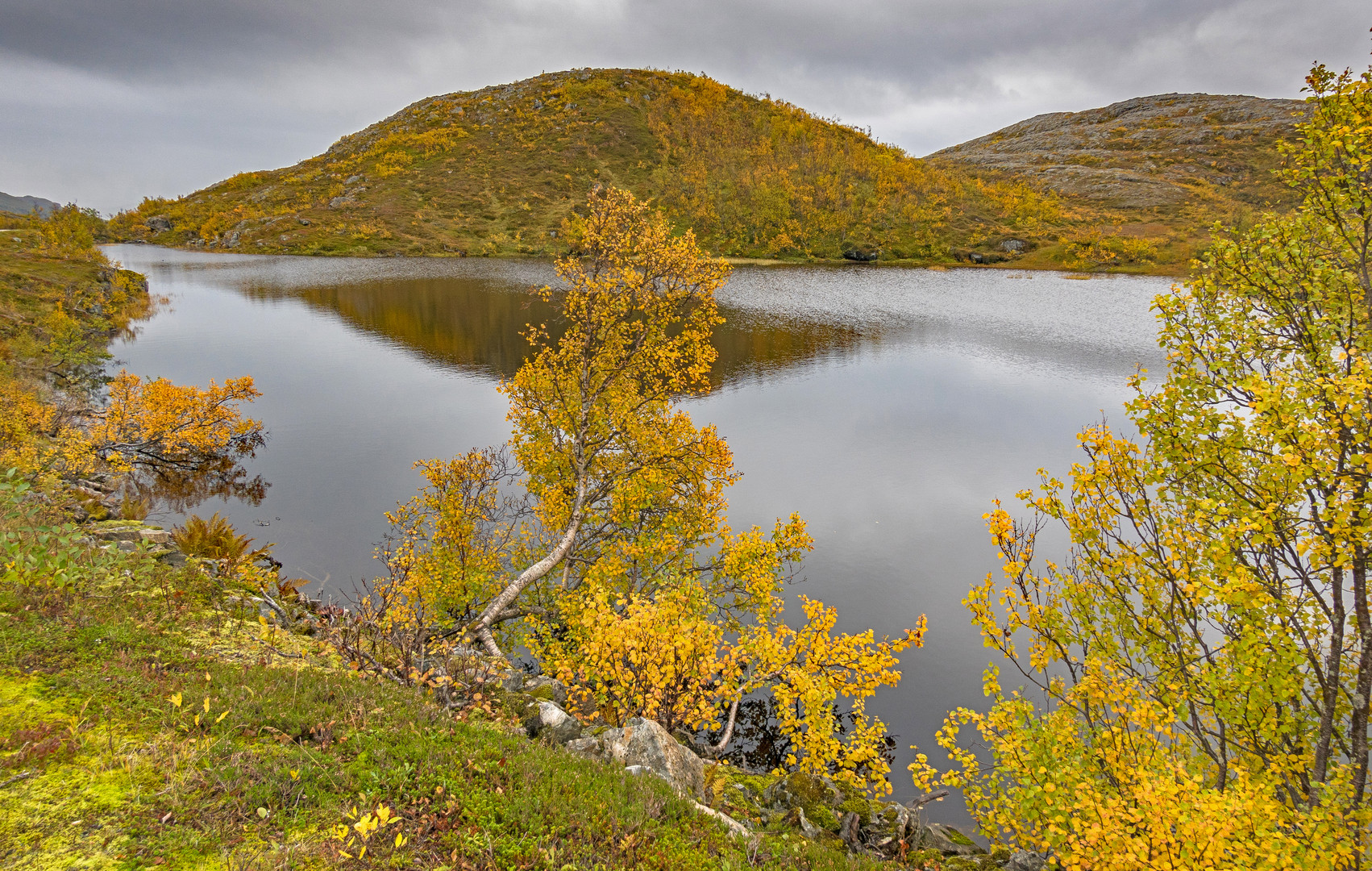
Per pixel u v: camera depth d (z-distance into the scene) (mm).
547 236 172500
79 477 27625
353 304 88062
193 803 5559
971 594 9938
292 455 35656
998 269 146625
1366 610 7281
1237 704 7984
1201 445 8508
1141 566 8750
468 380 52812
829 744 12117
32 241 107438
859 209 179125
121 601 9883
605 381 20578
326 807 5840
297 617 14383
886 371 56375
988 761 15078
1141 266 139875
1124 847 6945
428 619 15359
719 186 193250
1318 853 6371
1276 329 9242
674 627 12766
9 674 7035
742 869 6520
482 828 5965
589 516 21578
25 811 5234
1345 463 7477
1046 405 46969
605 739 9609
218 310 82250
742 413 45344
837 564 25062
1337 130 8406
